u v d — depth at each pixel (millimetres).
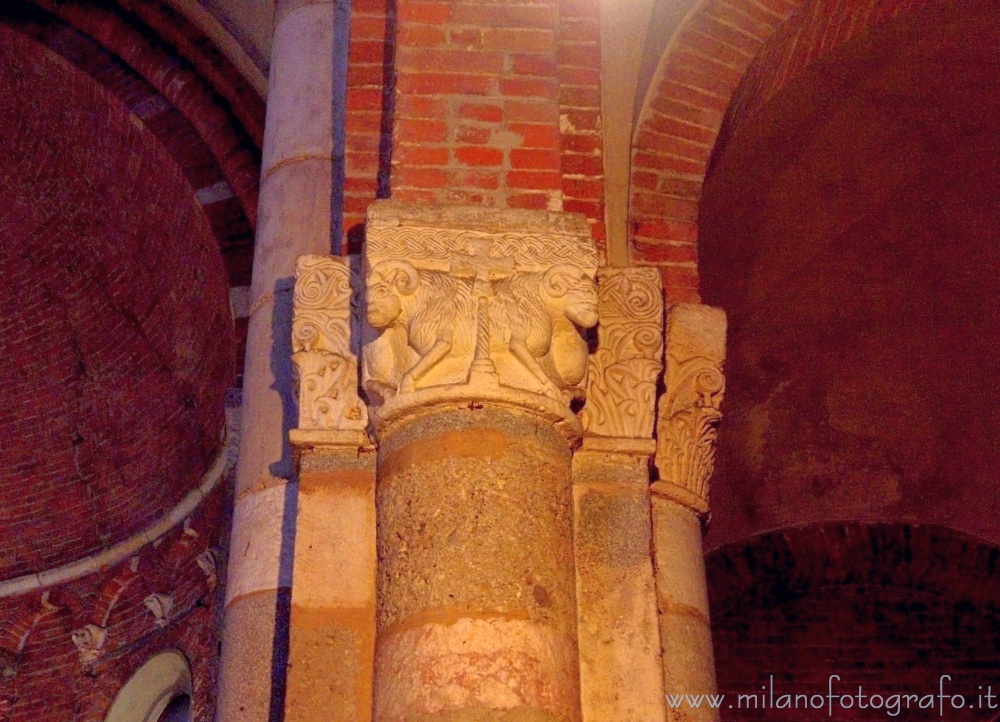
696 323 3984
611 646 3289
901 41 5703
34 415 8508
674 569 3682
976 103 6496
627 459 3520
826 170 6852
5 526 8523
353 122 4113
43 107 7320
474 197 3555
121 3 6512
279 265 4484
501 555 2939
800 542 8133
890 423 7824
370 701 3164
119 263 8000
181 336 7812
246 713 3615
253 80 6387
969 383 7641
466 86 3713
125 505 8320
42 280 8281
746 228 7051
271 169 4770
